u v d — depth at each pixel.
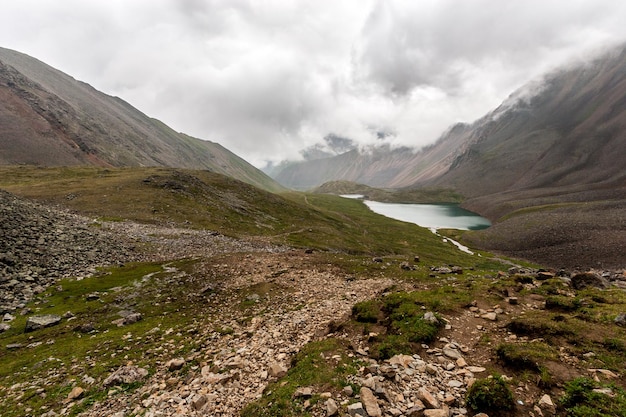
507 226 148.38
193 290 29.80
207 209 95.69
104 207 75.81
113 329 21.92
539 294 19.05
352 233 129.00
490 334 14.20
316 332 17.73
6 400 13.62
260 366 14.51
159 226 67.69
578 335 12.52
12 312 24.05
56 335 20.91
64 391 14.12
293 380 11.93
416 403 9.98
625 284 23.55
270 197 145.00
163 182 107.56
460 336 14.30
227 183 142.00
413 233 150.12
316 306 23.22
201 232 67.81
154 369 15.79
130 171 136.88
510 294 19.44
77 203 76.81
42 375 15.73
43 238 37.41
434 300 17.94
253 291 28.72
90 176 124.50
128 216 71.31
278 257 42.69
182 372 15.21
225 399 12.17
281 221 113.56
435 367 11.93
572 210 157.12
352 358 13.26
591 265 90.69
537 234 125.75
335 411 9.66
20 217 39.56
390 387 10.91
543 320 14.16
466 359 12.47
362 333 15.90
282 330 18.86
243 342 17.95
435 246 124.81
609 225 116.69
